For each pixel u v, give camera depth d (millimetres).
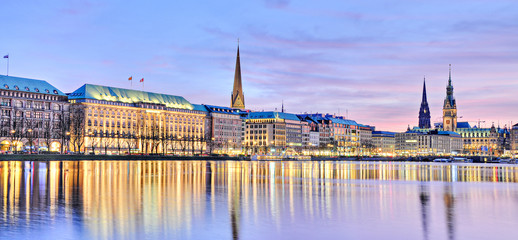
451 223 60219
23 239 49750
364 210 69250
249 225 57750
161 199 77188
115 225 56625
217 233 53562
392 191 95438
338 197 83688
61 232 52812
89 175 123438
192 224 57781
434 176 149250
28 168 153125
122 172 139125
